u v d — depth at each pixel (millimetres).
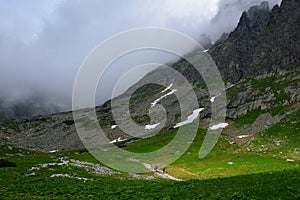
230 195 32812
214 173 81562
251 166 86000
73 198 35031
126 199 34562
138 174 70688
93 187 42594
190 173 82750
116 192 38969
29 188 40750
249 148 121500
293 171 44250
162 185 43594
